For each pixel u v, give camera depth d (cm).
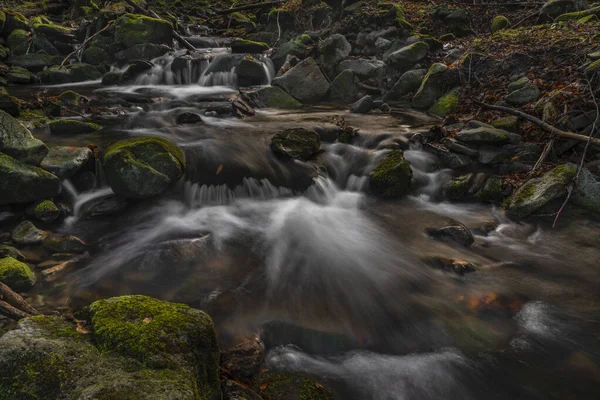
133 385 203
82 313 260
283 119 881
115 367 215
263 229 545
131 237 507
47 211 513
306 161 692
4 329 323
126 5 1543
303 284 434
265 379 307
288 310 393
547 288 441
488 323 386
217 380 250
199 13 1892
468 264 474
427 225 572
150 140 582
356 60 1132
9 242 471
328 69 1159
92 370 212
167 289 415
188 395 203
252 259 476
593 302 417
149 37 1305
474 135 698
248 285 428
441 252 507
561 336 369
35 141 532
